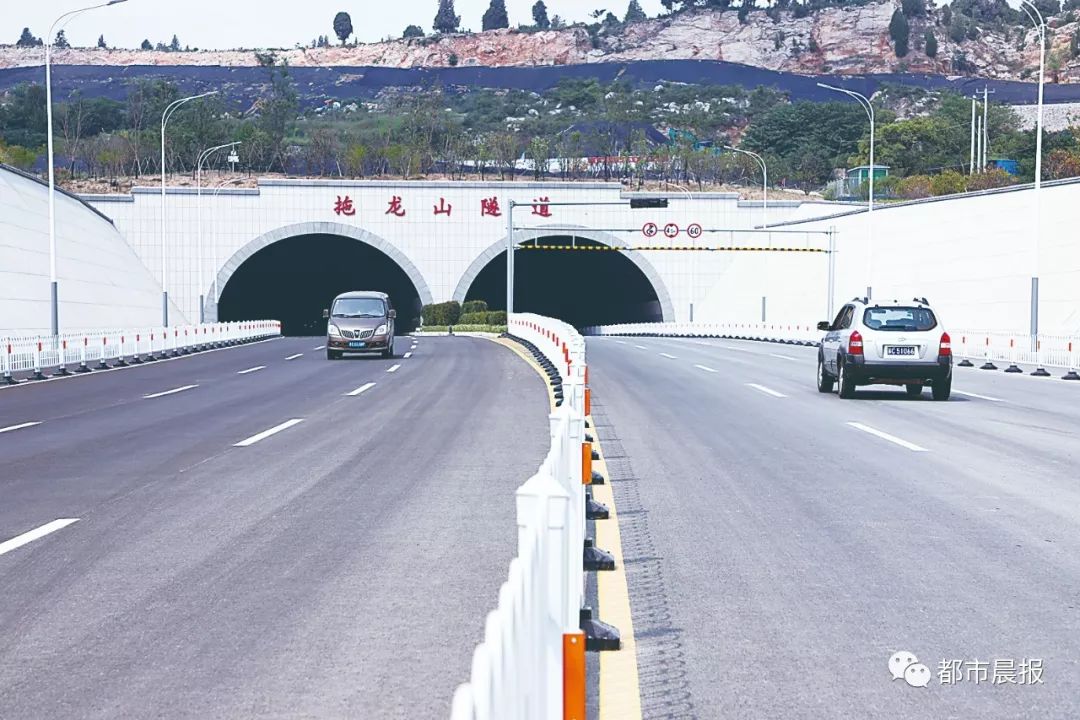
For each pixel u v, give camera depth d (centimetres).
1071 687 1236
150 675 1252
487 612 1510
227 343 11050
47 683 1227
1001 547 1920
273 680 1234
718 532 2050
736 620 1491
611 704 1178
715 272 18262
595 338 13512
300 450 3178
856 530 2062
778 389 5272
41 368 6688
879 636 1418
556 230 13712
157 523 2127
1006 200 11931
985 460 2944
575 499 1414
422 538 1986
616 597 1608
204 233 17375
